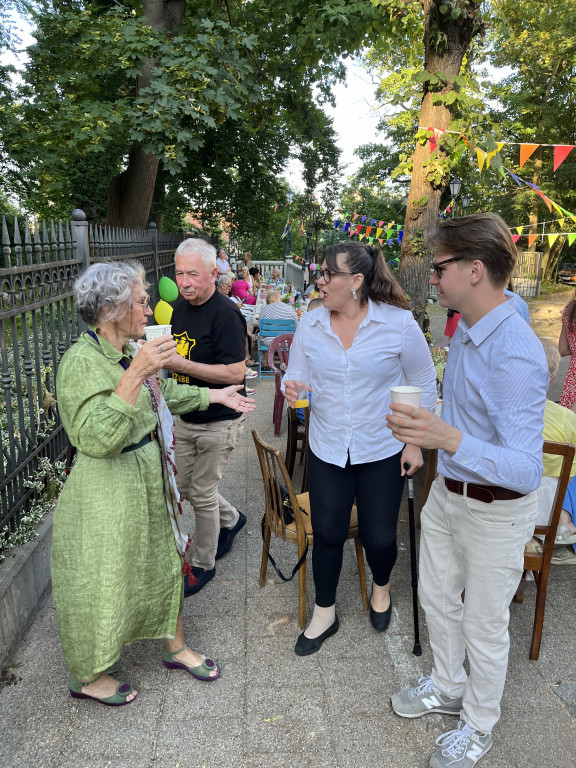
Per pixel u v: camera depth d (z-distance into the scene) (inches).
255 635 105.0
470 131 220.2
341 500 95.7
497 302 65.7
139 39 346.3
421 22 254.2
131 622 84.0
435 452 135.5
